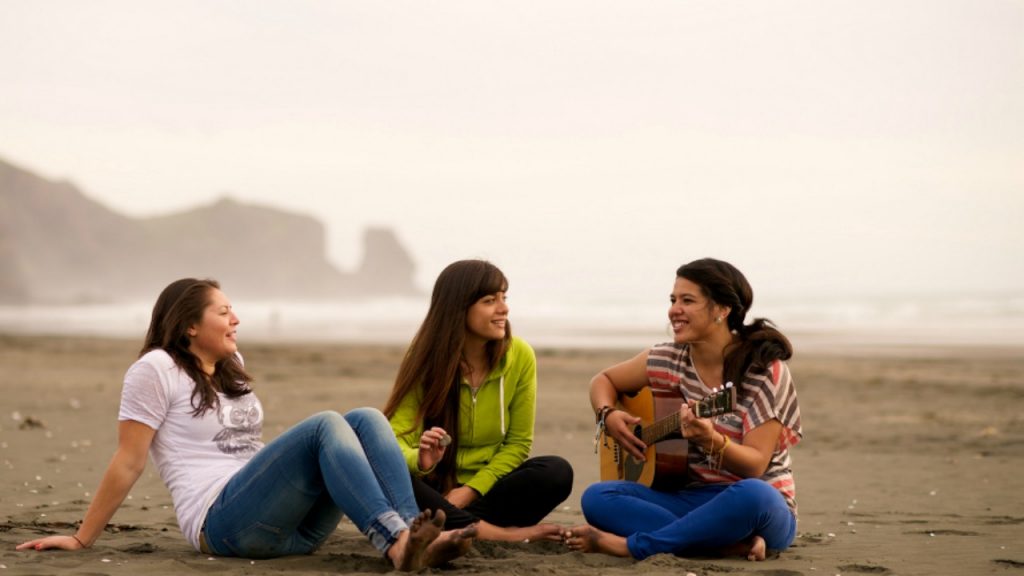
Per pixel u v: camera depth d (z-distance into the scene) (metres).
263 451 6.61
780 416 7.21
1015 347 43.94
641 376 7.94
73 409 20.19
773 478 7.36
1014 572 6.96
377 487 6.38
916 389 26.62
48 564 6.51
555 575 6.45
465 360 7.85
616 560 7.09
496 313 7.72
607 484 7.63
